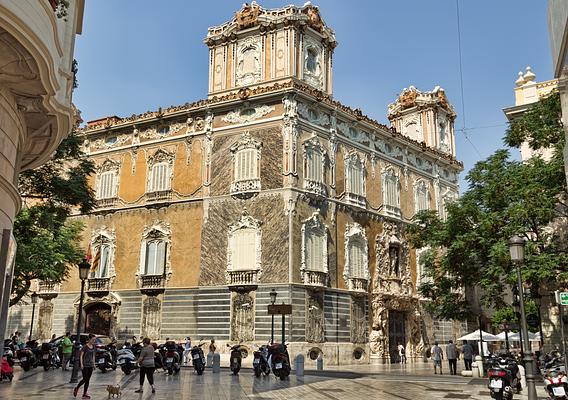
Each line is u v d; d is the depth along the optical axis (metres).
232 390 22.42
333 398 20.16
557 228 32.94
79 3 19.91
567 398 18.22
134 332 46.03
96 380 26.78
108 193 50.44
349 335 44.75
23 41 13.08
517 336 42.62
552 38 16.62
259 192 42.91
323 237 43.91
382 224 51.12
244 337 40.97
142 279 46.44
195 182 46.09
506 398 19.88
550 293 32.91
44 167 32.25
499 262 29.09
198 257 44.34
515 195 29.95
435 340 55.19
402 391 22.95
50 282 51.16
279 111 43.59
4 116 15.21
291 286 40.31
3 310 15.38
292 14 45.38
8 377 25.19
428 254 37.25
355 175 48.84
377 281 49.03
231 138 45.06
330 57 49.25
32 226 34.66
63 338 34.62
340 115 47.75
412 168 56.91
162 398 19.45
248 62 47.22
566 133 15.90
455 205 34.56
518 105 38.75
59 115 17.12
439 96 63.38
